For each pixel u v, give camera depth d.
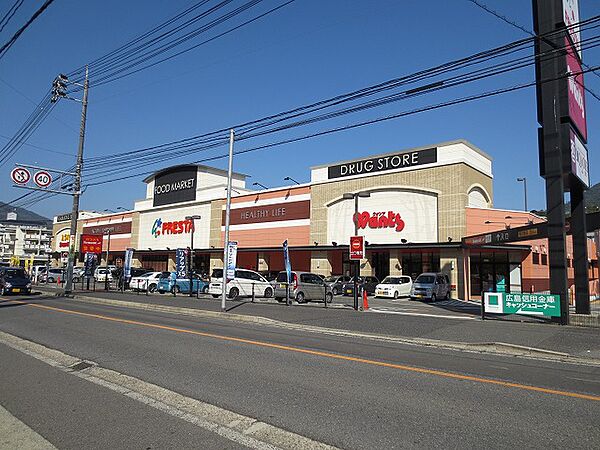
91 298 25.80
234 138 19.95
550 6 15.74
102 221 67.12
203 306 20.81
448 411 5.90
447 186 32.19
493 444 4.81
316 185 39.88
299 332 13.75
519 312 15.64
